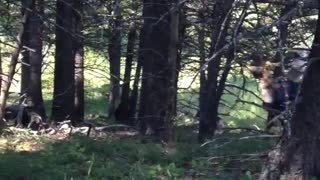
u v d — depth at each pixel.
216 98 12.03
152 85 11.38
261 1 7.08
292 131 7.52
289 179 7.58
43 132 12.26
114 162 9.05
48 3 13.82
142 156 9.43
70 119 14.14
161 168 8.86
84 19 12.29
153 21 11.27
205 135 12.03
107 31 13.36
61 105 14.00
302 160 7.53
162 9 11.17
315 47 7.33
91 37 14.34
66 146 9.84
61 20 12.59
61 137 11.59
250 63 10.70
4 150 9.61
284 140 7.62
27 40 13.02
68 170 8.52
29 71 13.38
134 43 15.82
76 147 9.80
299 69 7.77
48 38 14.50
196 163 9.12
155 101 11.32
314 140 7.50
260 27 7.22
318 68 7.35
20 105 12.95
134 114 17.86
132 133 12.45
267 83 10.20
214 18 10.23
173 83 10.86
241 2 7.60
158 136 11.03
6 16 12.52
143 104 11.65
